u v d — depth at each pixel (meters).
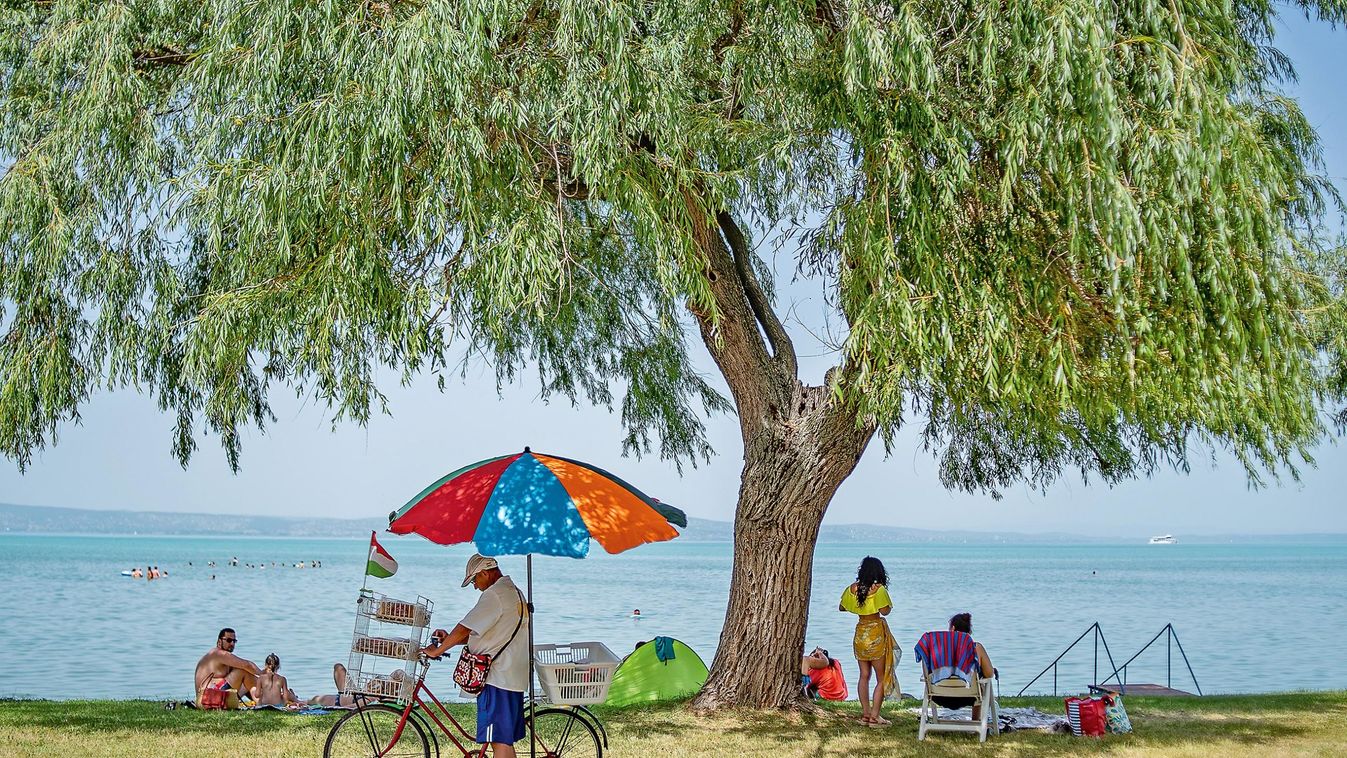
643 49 8.20
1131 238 6.70
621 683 12.80
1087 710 9.93
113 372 8.95
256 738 9.42
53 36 8.66
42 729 9.80
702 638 28.28
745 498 10.80
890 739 9.62
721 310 10.46
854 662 23.70
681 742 9.34
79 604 44.25
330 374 8.02
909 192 7.64
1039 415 8.42
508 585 7.36
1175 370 7.55
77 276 8.94
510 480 7.47
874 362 8.02
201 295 9.33
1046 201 7.78
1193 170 6.87
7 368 8.91
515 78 8.05
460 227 8.05
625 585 66.69
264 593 52.94
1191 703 12.05
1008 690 20.56
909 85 7.47
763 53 8.87
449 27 7.41
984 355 7.57
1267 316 7.41
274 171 7.66
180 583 63.38
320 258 8.20
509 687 7.20
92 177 8.66
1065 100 6.88
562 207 8.52
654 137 8.16
